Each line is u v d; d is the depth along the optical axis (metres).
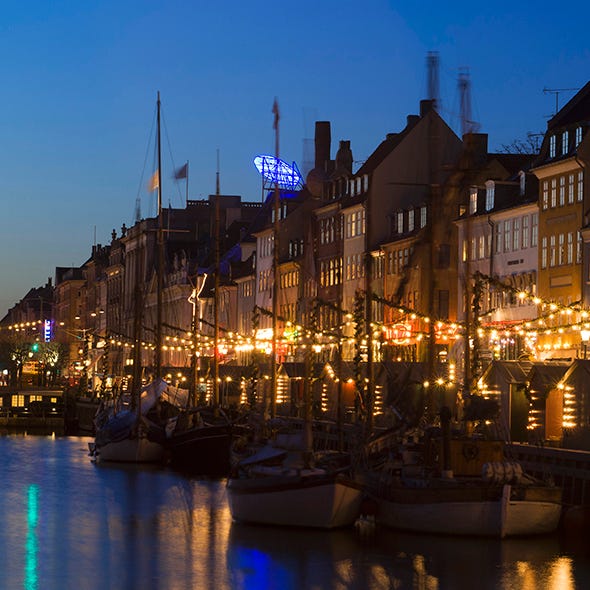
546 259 105.88
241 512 68.69
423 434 74.88
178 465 106.44
